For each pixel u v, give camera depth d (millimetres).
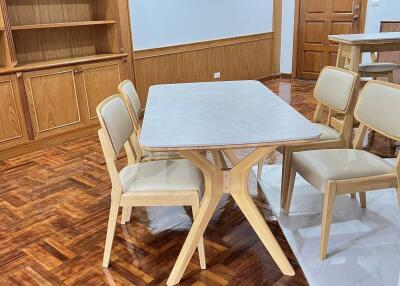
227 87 2338
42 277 1802
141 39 4234
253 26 5797
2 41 3123
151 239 2076
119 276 1792
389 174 1790
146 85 4418
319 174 1790
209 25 5066
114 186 1746
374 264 1797
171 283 1723
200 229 1734
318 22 5871
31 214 2367
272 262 1854
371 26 5465
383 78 4184
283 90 5488
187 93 2207
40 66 3283
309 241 1990
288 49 6289
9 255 1972
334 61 5875
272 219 2219
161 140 1449
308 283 1696
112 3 3777
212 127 1583
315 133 1479
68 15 3783
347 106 2172
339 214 2229
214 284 1719
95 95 3785
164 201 1753
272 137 1444
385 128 1854
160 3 4359
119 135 1802
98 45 4090
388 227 2090
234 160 2459
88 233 2150
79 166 3070
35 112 3350
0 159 3199
